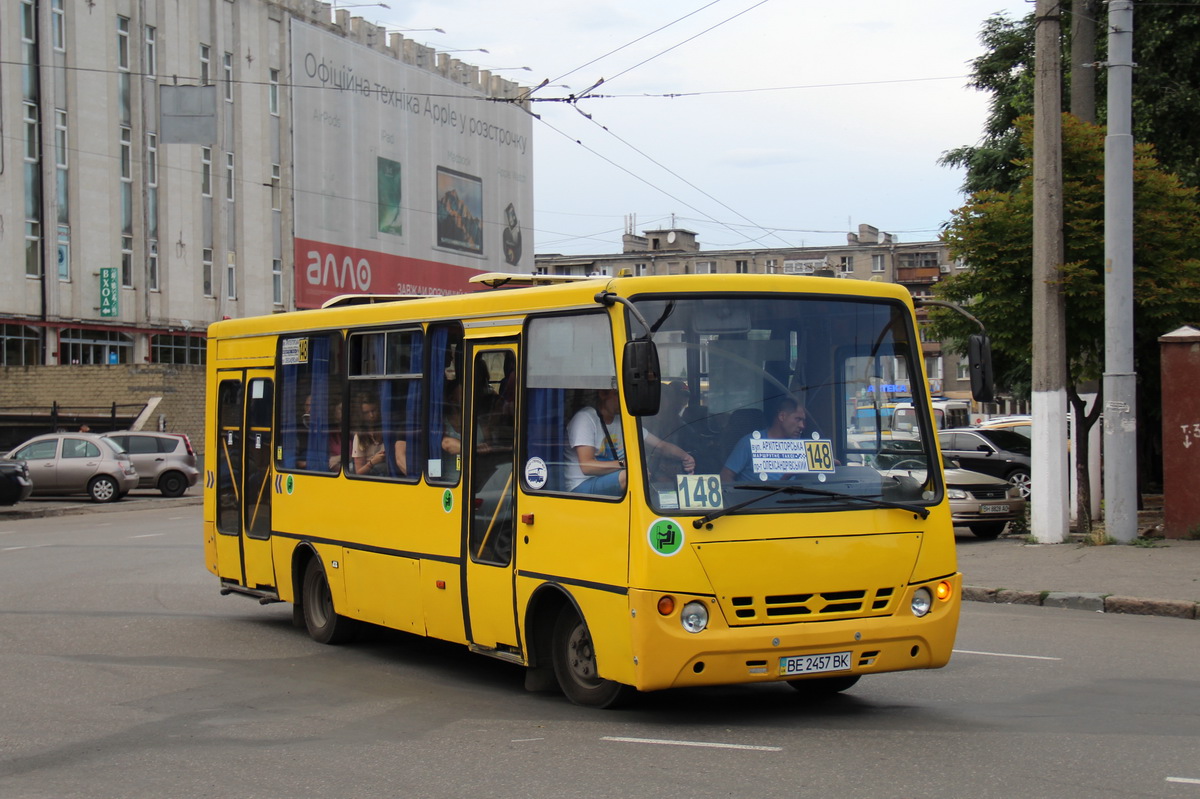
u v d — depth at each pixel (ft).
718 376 25.82
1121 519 55.67
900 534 26.07
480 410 29.89
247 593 41.34
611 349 25.79
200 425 144.66
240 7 170.50
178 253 160.15
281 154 178.29
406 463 32.78
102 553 64.80
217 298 166.81
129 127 153.28
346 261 188.75
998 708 27.45
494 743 24.68
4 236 137.08
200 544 69.67
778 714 27.07
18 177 138.92
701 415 25.52
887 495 26.30
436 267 210.79
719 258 310.45
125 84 152.97
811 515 25.39
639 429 24.99
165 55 158.10
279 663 34.58
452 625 30.71
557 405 27.30
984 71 96.99
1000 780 21.07
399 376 33.24
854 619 25.46
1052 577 48.14
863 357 27.12
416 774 22.45
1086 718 26.16
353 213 190.39
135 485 107.76
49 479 105.40
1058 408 57.62
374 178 195.11
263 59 174.91
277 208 177.99
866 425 26.81
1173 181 61.00
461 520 30.30
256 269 173.47
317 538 37.01
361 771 22.76
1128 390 55.62
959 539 65.26
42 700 29.71
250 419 41.32
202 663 34.58
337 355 36.40
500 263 231.50
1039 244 57.77
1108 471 56.03
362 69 192.85
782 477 25.64
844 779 21.31
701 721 26.35
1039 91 57.62
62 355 145.07
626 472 25.04
